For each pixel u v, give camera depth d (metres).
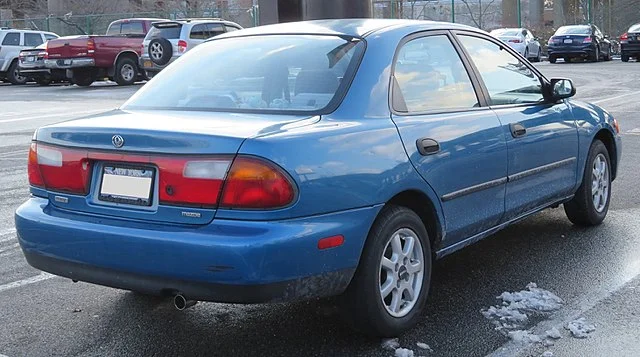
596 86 20.03
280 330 4.48
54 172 4.17
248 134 3.71
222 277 3.57
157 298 5.11
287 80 4.39
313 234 3.69
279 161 3.63
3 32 28.30
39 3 46.28
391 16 38.72
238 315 4.75
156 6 46.38
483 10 43.81
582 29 33.31
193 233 3.64
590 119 6.27
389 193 4.07
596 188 6.47
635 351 4.09
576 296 4.93
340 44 4.52
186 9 44.59
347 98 4.18
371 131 4.11
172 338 4.43
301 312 4.75
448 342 4.25
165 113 4.31
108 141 3.94
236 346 4.29
